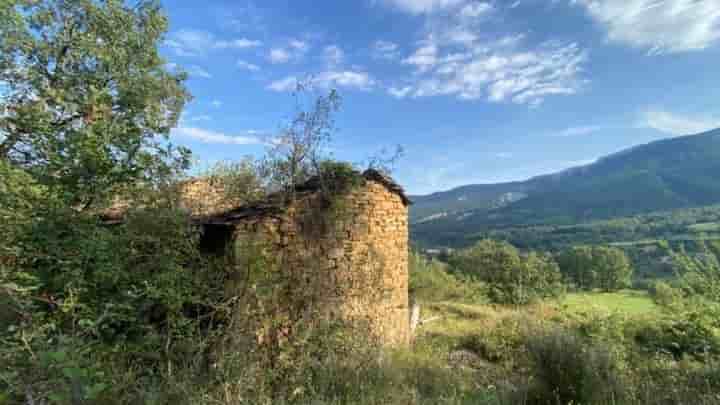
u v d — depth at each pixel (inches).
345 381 176.2
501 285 1087.0
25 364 98.7
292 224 259.0
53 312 148.5
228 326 192.5
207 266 215.0
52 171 179.9
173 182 210.7
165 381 143.2
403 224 362.6
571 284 1386.6
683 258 347.3
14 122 207.9
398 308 346.9
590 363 166.1
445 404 161.8
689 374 191.0
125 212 200.7
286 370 187.6
